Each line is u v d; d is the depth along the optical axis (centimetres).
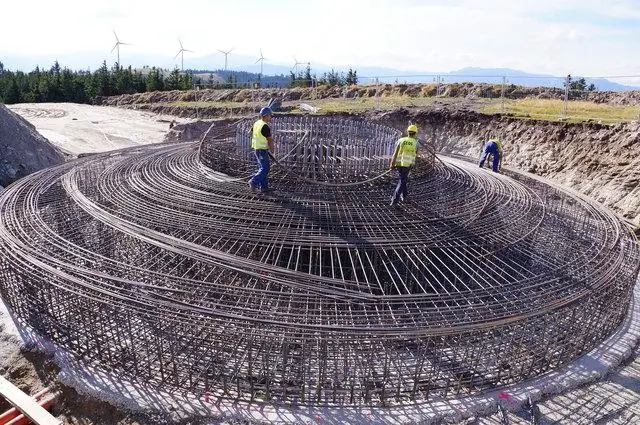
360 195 1040
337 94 4109
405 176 992
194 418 598
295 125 1414
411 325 622
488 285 762
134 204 963
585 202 1178
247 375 639
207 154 1236
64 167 1266
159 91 5359
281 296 681
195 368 645
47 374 682
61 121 3198
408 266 821
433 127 2542
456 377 657
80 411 634
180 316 611
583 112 2358
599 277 773
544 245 935
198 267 773
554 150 1958
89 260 731
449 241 863
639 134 1634
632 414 640
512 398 647
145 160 1315
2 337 745
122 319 646
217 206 949
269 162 1038
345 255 828
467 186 1199
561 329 710
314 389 629
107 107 4516
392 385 631
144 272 703
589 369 715
